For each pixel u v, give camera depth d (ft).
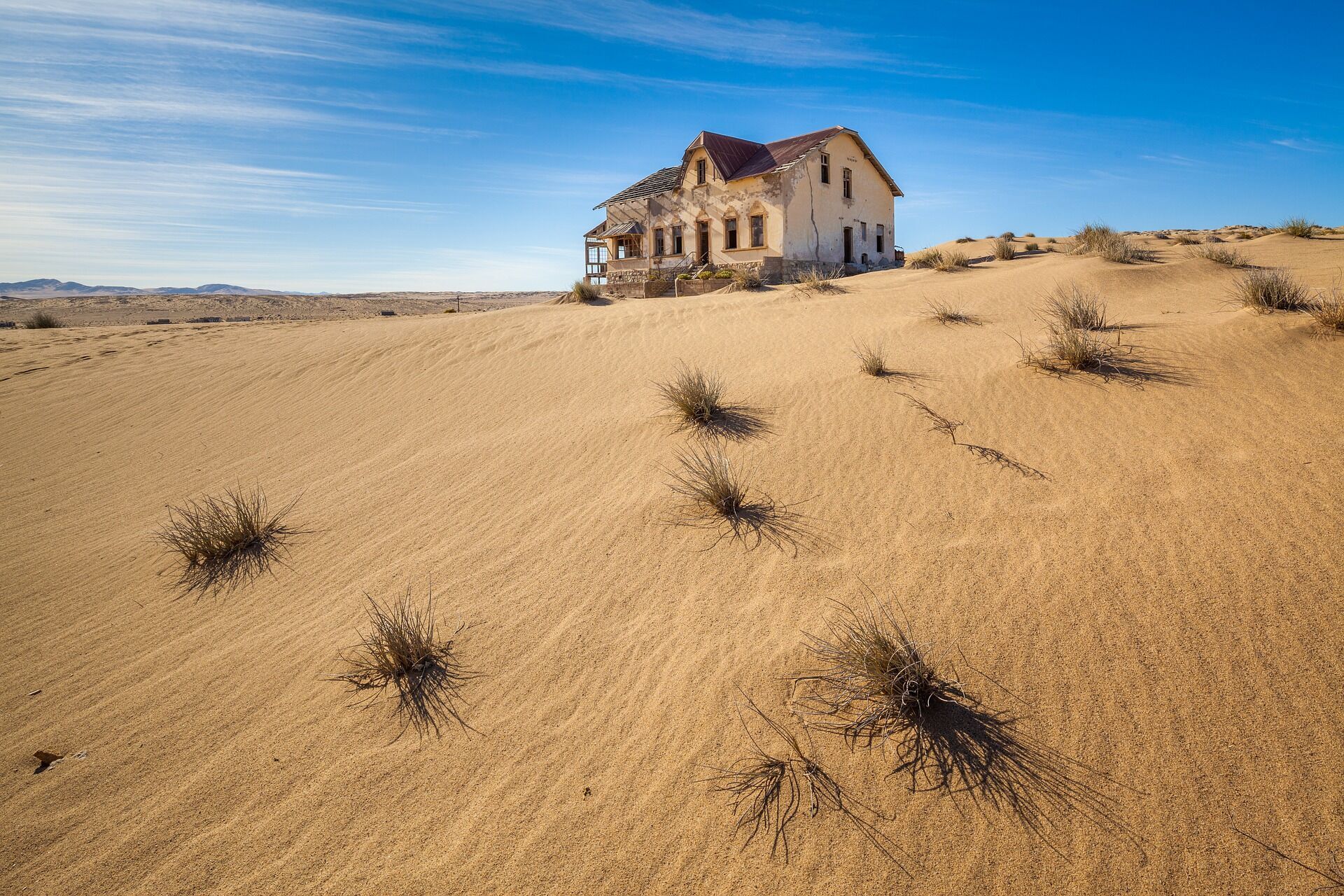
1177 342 22.34
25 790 11.48
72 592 17.92
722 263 92.17
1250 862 8.07
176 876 9.70
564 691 12.27
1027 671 10.87
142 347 46.75
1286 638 10.58
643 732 11.12
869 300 39.40
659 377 28.81
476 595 15.40
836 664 11.63
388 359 37.58
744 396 23.93
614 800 10.03
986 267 53.98
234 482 24.14
